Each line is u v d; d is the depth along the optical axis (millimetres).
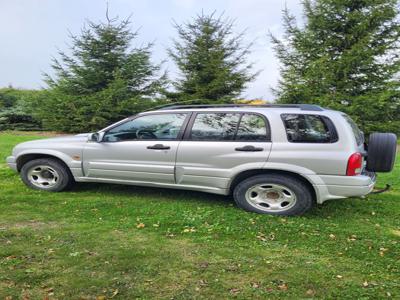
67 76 15523
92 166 5605
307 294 2889
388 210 5207
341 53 14102
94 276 3100
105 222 4473
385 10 13344
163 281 3045
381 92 13508
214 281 3062
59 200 5426
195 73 15938
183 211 4965
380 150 4645
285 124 4746
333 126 4551
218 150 4934
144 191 6047
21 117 18703
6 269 3186
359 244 3932
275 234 4188
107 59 15508
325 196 4562
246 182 4898
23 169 5961
